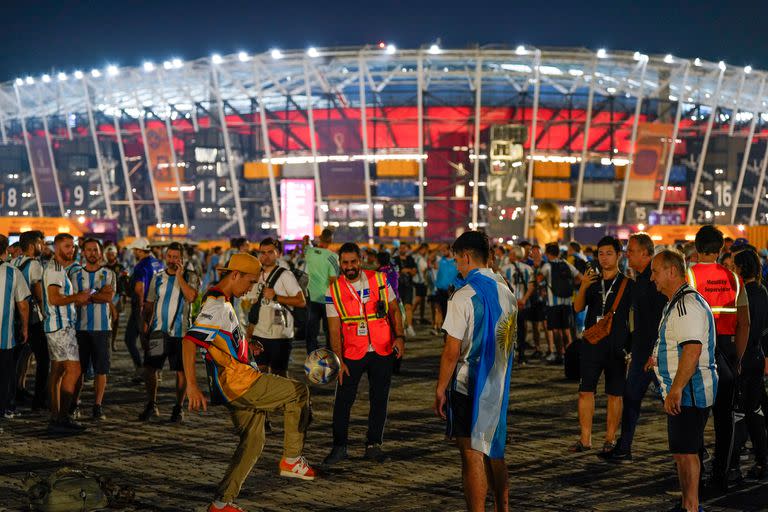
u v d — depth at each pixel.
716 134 121.19
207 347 6.54
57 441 9.33
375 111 110.62
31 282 11.29
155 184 120.38
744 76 110.31
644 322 8.25
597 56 102.12
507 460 8.51
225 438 9.51
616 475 7.92
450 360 5.63
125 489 6.85
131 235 128.50
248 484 7.50
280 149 117.00
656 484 7.59
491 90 112.75
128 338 14.00
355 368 8.44
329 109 111.19
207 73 111.25
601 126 112.31
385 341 8.48
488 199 103.62
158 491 7.25
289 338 10.09
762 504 7.03
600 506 6.85
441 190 111.50
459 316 5.65
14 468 8.03
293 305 10.09
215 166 115.56
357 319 8.46
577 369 9.06
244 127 120.00
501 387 5.74
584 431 8.95
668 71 108.94
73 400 10.55
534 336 17.89
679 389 6.14
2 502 6.81
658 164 111.44
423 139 111.56
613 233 73.94
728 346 7.49
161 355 10.53
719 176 119.62
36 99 127.38
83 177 127.25
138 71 114.06
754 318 7.84
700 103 117.50
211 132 116.00
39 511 6.50
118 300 18.02
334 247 49.81
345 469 8.07
